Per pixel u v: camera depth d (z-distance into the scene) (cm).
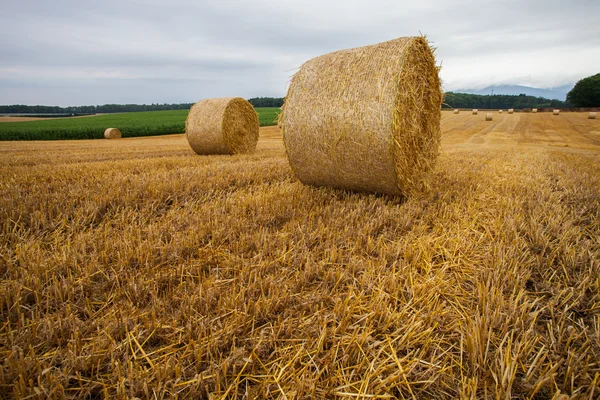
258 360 182
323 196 493
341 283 263
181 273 262
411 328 202
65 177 625
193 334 201
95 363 178
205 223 373
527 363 185
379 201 467
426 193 526
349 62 478
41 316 218
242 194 497
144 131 3075
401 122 446
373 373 173
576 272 282
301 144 518
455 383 175
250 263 284
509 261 289
